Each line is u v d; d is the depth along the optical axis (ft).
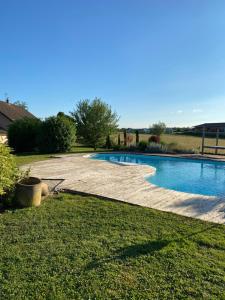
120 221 19.56
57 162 52.29
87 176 37.73
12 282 12.01
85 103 90.68
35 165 47.78
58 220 19.61
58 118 73.05
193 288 11.82
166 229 18.20
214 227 18.76
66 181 33.27
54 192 27.96
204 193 36.45
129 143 85.40
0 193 21.06
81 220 19.69
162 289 11.73
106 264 13.61
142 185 32.07
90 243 15.85
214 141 118.42
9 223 18.89
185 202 25.07
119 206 23.36
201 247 15.65
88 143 91.61
